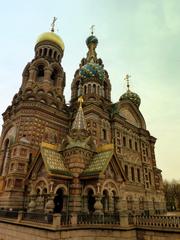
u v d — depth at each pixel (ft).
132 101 166.09
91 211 74.38
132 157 133.59
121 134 131.75
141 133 150.41
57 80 143.84
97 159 79.25
